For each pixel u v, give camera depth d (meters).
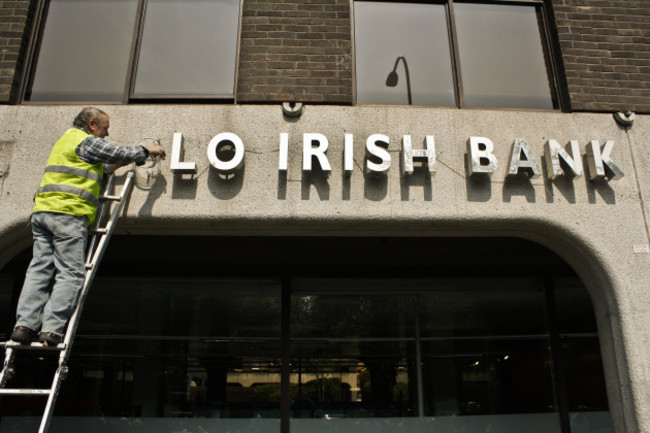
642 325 4.12
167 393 5.32
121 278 5.63
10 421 5.13
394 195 4.27
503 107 5.00
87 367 5.33
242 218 4.19
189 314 5.56
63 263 3.42
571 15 5.08
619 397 4.14
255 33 4.80
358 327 5.59
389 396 5.41
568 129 4.57
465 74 5.09
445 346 5.58
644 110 4.73
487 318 5.69
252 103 4.56
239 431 5.22
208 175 4.24
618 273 4.23
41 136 4.29
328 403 5.33
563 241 4.45
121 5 5.02
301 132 4.40
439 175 4.34
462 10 5.30
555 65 5.06
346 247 5.36
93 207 3.64
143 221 4.19
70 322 3.34
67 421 5.16
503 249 5.48
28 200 4.13
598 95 4.76
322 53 4.76
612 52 4.95
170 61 4.88
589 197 4.38
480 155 4.25
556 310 5.69
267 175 4.27
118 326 5.48
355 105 4.84
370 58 5.06
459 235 4.59
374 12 5.22
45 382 5.23
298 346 5.50
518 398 5.47
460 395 5.44
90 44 4.89
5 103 4.41
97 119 3.89
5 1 4.76
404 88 4.99
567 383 5.47
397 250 5.49
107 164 4.00
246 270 5.67
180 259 5.61
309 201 4.23
